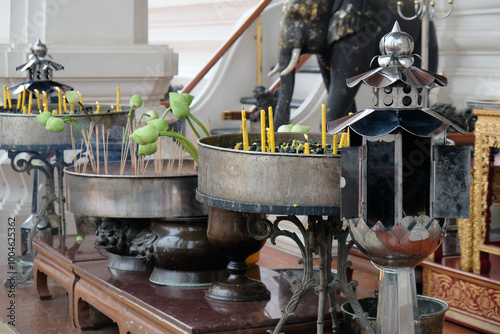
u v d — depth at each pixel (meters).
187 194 2.78
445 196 2.04
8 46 5.06
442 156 2.03
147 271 3.02
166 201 2.77
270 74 5.25
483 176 3.39
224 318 2.41
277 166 2.12
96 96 5.21
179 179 2.77
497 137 3.30
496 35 5.09
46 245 3.46
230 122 6.95
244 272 2.63
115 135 3.60
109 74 5.16
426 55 4.14
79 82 5.14
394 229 2.01
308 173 2.10
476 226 3.41
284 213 2.12
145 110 5.36
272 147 2.32
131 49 5.24
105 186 2.85
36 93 3.75
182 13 9.06
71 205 3.01
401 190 2.01
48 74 4.00
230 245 2.54
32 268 3.81
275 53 7.21
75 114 3.49
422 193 2.08
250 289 2.60
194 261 2.76
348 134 2.09
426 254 2.07
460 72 5.41
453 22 5.41
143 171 3.31
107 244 2.97
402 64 2.01
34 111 3.96
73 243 3.50
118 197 2.83
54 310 3.39
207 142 2.54
